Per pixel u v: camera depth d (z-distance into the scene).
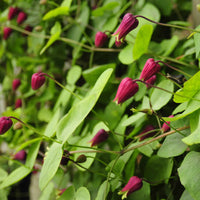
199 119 0.44
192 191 0.43
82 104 0.47
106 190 0.50
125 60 0.55
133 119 0.52
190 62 0.54
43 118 0.68
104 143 0.56
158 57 0.53
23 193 0.89
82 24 0.63
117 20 0.59
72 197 0.50
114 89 0.57
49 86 0.69
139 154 0.55
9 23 0.76
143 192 0.50
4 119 0.49
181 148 0.47
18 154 0.60
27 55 0.80
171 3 0.58
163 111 0.53
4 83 0.84
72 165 0.60
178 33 0.59
